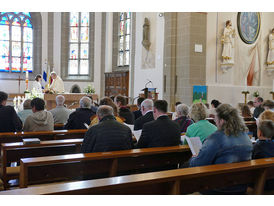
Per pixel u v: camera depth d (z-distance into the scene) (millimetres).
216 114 3273
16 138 5016
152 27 14234
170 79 12664
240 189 3264
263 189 3303
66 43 21250
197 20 12055
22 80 20766
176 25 12609
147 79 14633
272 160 3270
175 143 4266
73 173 3457
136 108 10961
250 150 3281
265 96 14531
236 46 13359
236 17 13305
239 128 3201
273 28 14680
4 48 20594
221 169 2877
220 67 12773
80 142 4434
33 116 5371
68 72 21234
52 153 4312
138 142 4270
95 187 2336
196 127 4242
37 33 21078
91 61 20922
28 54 21078
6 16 20531
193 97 11828
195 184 2926
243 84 13703
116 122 4020
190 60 11898
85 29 21141
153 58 14180
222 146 3143
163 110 4312
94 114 6008
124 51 19109
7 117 5375
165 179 2611
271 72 14844
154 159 4012
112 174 3611
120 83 17641
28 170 3258
